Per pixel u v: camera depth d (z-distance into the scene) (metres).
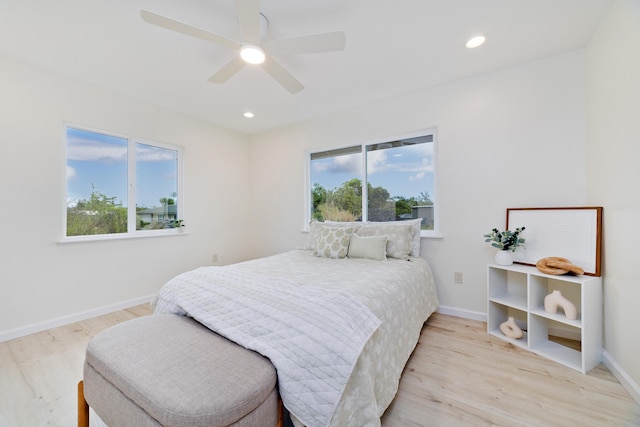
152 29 1.84
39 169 2.35
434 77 2.53
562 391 1.52
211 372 1.00
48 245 2.40
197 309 1.44
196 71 2.39
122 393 1.02
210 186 3.77
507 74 2.37
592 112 1.95
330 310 1.24
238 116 3.50
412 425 1.30
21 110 2.25
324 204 3.62
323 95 2.89
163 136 3.24
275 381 1.04
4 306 2.18
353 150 3.35
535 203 2.26
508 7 1.66
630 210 1.51
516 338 2.12
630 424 1.29
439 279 2.72
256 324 1.24
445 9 1.67
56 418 1.37
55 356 1.95
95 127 2.68
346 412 1.05
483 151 2.49
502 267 2.15
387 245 2.62
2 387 1.61
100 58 2.19
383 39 1.97
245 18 1.41
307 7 1.64
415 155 2.94
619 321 1.62
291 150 3.83
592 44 1.93
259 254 4.21
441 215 2.71
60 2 1.59
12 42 1.98
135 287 2.99
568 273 1.92
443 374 1.70
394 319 1.62
